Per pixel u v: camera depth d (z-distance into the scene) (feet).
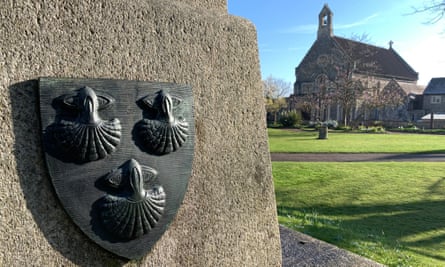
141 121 2.60
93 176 2.39
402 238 9.95
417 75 131.23
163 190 2.70
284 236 6.28
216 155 3.29
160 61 2.89
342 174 20.58
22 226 2.18
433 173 20.98
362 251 7.72
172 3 3.04
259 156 3.74
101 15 2.55
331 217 12.11
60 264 2.32
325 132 51.93
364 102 100.17
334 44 113.09
